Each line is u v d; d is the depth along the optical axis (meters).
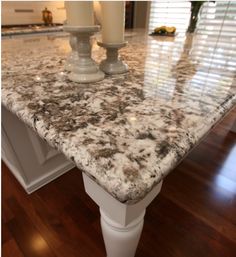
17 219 1.07
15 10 2.63
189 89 0.54
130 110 0.42
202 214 1.09
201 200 1.17
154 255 0.92
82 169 0.29
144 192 0.25
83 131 0.35
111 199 0.38
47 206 1.14
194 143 0.34
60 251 0.94
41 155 1.13
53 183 1.28
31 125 0.39
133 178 0.26
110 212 0.41
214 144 1.63
